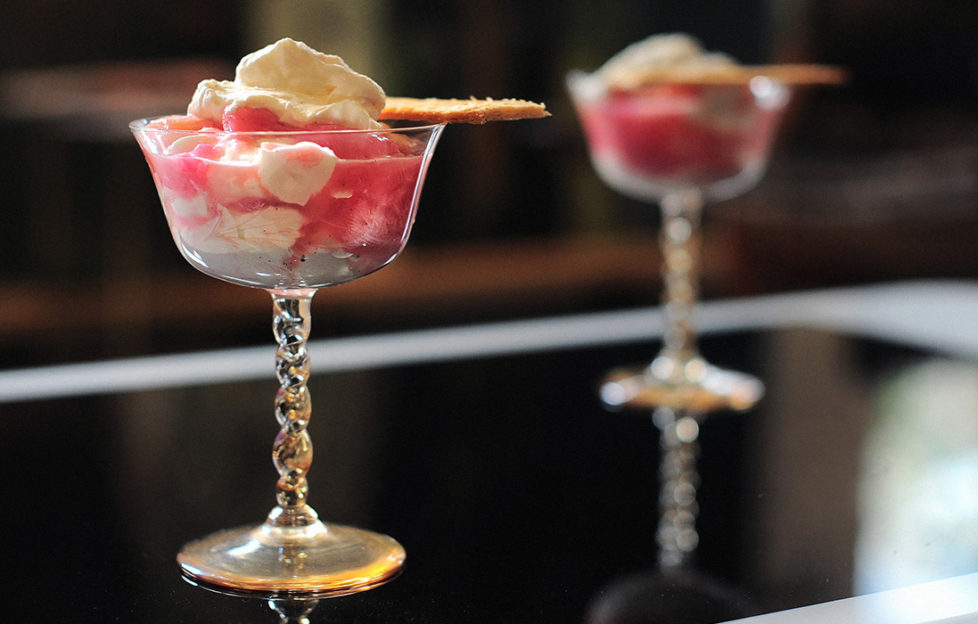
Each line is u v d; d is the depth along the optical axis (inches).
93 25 82.1
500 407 41.6
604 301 94.9
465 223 92.7
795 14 100.5
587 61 95.2
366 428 39.9
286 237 32.5
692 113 44.1
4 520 35.2
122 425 39.6
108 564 33.7
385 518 35.7
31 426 39.3
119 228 81.7
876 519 35.7
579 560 34.2
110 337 81.5
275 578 33.0
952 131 99.3
